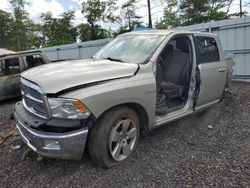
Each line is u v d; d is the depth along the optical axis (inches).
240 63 404.5
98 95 111.3
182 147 148.5
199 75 166.9
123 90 120.0
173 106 164.6
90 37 1534.2
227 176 116.6
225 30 413.1
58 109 107.0
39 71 125.8
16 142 158.1
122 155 128.1
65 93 108.3
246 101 255.1
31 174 121.0
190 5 1391.5
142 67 135.3
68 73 117.4
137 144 140.3
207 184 110.6
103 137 116.7
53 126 108.5
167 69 177.6
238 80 408.8
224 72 197.2
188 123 189.2
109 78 120.4
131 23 1380.4
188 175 117.9
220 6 1336.1
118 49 164.9
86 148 124.6
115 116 119.8
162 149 145.5
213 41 192.2
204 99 178.9
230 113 215.3
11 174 121.6
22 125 119.7
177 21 1412.4
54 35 1836.9
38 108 116.6
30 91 119.9
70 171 122.5
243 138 161.6
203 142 156.1
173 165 127.3
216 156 136.7
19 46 1784.0
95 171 122.0
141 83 128.8
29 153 138.6
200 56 173.0
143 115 136.9
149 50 149.6
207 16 1353.3
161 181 113.4
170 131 173.2
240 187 108.0
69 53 725.9
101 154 118.0
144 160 132.5
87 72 119.5
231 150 144.0
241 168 123.4
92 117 110.7
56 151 107.9
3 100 315.3
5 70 303.3
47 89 108.2
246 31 389.7
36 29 1861.5
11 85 307.9
